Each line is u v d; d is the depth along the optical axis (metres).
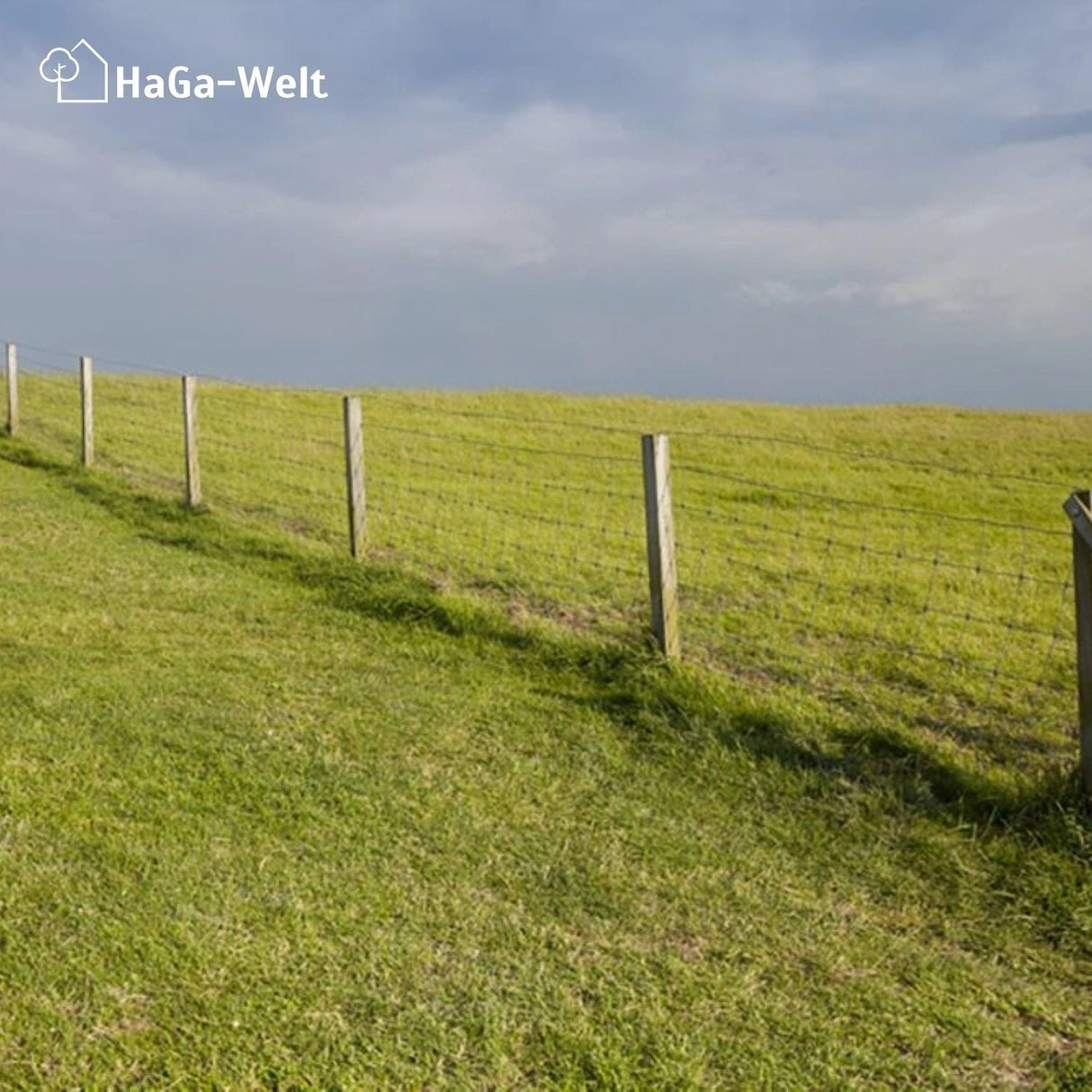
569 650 8.05
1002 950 4.58
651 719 6.81
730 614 10.29
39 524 12.34
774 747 6.45
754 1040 3.87
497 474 19.12
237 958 4.12
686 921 4.66
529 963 4.25
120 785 5.58
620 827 5.52
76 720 6.45
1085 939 4.63
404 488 16.72
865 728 6.76
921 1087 3.68
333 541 12.52
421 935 4.40
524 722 6.87
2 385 26.00
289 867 4.86
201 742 6.23
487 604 9.38
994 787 5.91
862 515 17.59
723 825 5.59
